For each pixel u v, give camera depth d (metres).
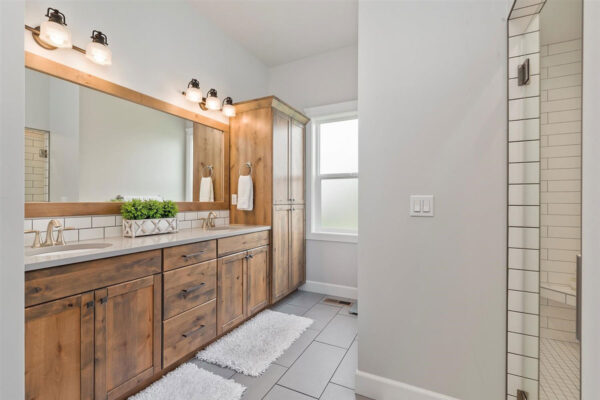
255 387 1.58
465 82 1.35
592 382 0.39
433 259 1.41
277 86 3.57
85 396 1.23
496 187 1.29
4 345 0.41
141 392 1.48
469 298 1.34
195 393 1.49
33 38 1.50
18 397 0.43
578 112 0.72
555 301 0.92
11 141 0.43
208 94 2.56
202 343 1.87
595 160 0.40
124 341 1.39
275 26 2.80
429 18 1.43
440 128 1.40
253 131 2.80
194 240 1.81
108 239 1.73
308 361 1.84
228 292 2.13
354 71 3.11
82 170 1.73
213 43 2.74
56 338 1.14
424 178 1.43
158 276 1.58
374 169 1.54
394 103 1.50
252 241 2.44
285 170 2.95
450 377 1.38
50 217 1.56
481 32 1.32
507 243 1.27
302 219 3.27
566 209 0.83
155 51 2.17
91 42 1.69
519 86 1.24
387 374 1.50
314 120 3.37
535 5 1.08
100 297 1.29
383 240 1.52
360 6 1.58
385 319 1.51
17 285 0.43
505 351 1.28
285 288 2.91
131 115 2.01
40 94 1.55
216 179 2.76
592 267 0.40
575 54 0.73
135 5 2.03
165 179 2.26
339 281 3.15
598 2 0.39
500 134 1.28
